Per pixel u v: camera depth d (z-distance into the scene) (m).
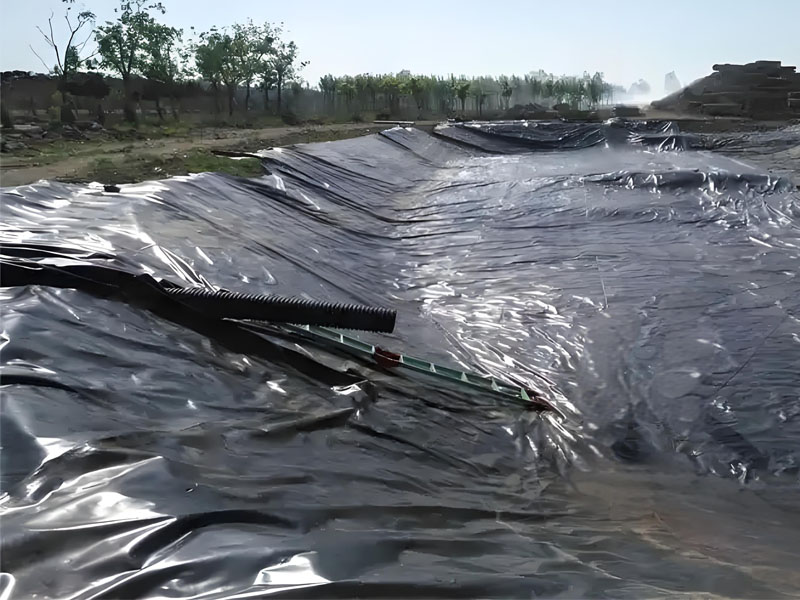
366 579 2.98
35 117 28.41
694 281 10.42
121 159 16.47
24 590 2.72
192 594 2.80
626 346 8.08
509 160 26.31
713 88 48.47
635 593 3.18
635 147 28.91
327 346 6.57
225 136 28.17
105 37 34.12
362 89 52.72
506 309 9.44
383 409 5.82
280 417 5.15
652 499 5.15
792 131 32.75
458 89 52.22
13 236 7.15
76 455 3.68
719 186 17.83
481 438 5.86
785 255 11.83
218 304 6.32
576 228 14.27
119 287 6.41
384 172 19.88
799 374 7.29
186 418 4.82
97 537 3.04
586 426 6.34
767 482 5.51
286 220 11.88
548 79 64.31
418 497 4.44
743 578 3.63
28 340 5.05
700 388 7.03
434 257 12.30
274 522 3.47
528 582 3.15
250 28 43.94
